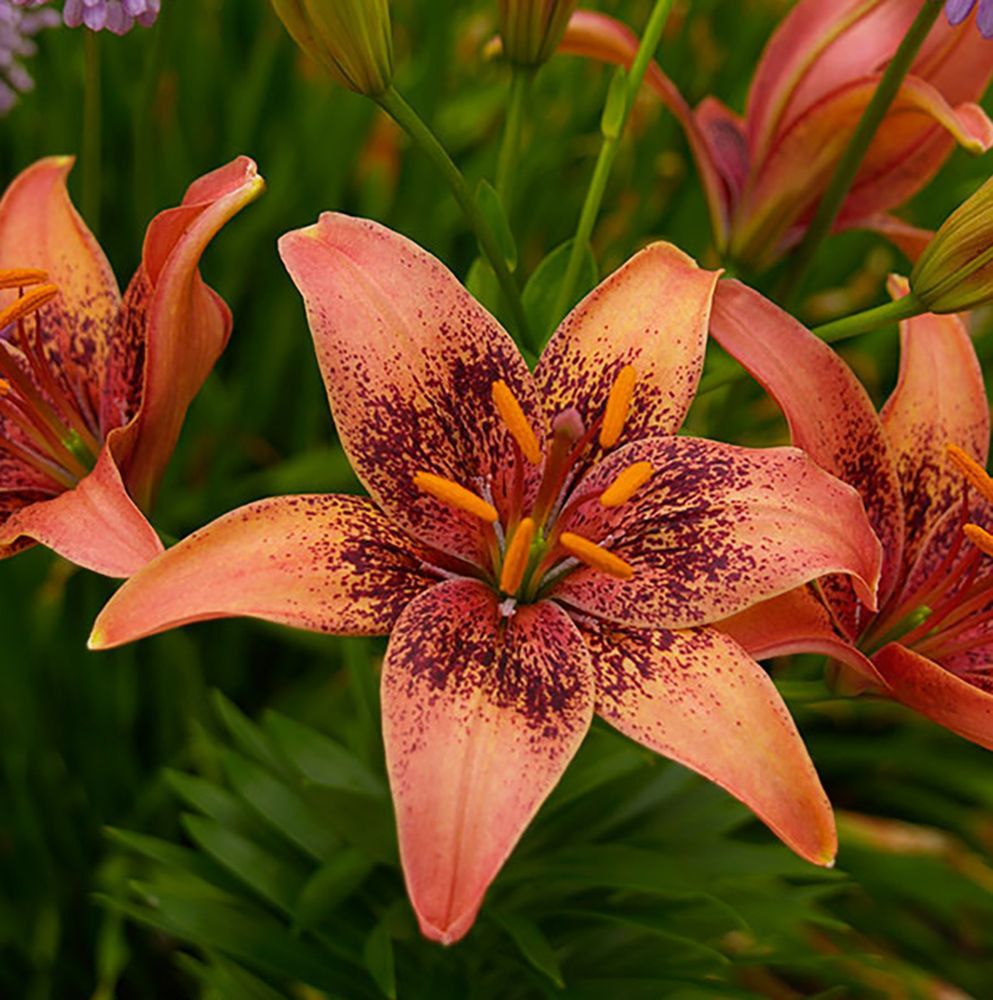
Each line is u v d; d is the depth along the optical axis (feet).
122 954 2.16
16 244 1.79
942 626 1.75
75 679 2.26
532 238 2.66
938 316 1.78
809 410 1.65
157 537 1.56
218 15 2.52
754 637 1.58
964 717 1.60
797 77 1.90
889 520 1.71
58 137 2.41
